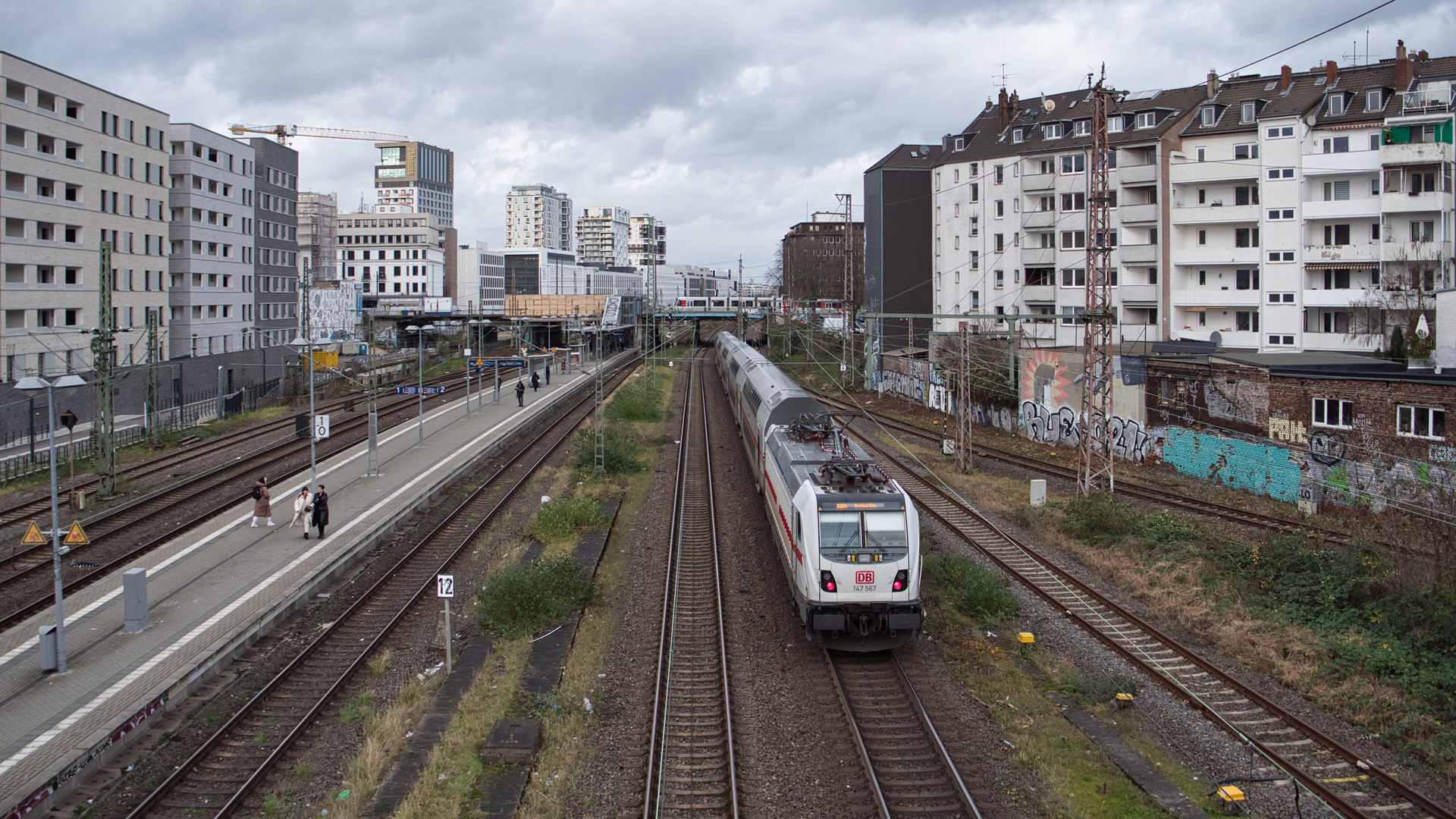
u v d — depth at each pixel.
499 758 12.66
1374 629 16.59
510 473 35.94
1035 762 12.59
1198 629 17.69
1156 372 34.34
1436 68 45.06
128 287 55.84
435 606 19.67
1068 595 19.92
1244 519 25.86
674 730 13.71
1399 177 43.50
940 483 32.22
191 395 54.91
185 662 15.86
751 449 32.81
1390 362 29.81
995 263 61.81
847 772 12.44
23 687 14.82
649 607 19.22
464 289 159.50
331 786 12.30
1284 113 46.59
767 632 17.84
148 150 57.56
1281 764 12.45
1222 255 49.38
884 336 69.81
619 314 107.12
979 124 66.44
